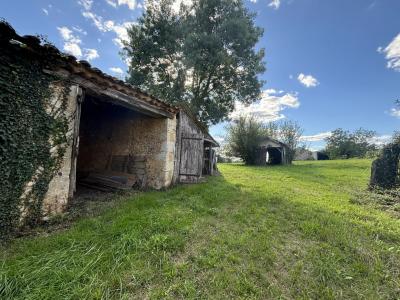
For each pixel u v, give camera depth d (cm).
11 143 271
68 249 230
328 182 850
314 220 372
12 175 274
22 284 175
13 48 268
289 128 2170
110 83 396
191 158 717
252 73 1773
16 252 226
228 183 752
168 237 269
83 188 604
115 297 174
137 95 468
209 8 1667
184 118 731
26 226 288
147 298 177
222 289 193
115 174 638
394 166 661
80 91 359
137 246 244
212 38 1562
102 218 333
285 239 303
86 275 191
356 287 209
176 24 1752
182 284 195
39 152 303
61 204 334
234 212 404
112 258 222
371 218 407
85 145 758
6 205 268
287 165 1845
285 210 429
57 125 325
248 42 1652
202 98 1861
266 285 204
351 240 299
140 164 637
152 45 1714
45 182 311
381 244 295
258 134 1869
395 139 684
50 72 313
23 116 284
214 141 1132
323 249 275
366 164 1755
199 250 256
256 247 266
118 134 694
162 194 524
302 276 220
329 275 221
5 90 266
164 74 1880
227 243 274
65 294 169
